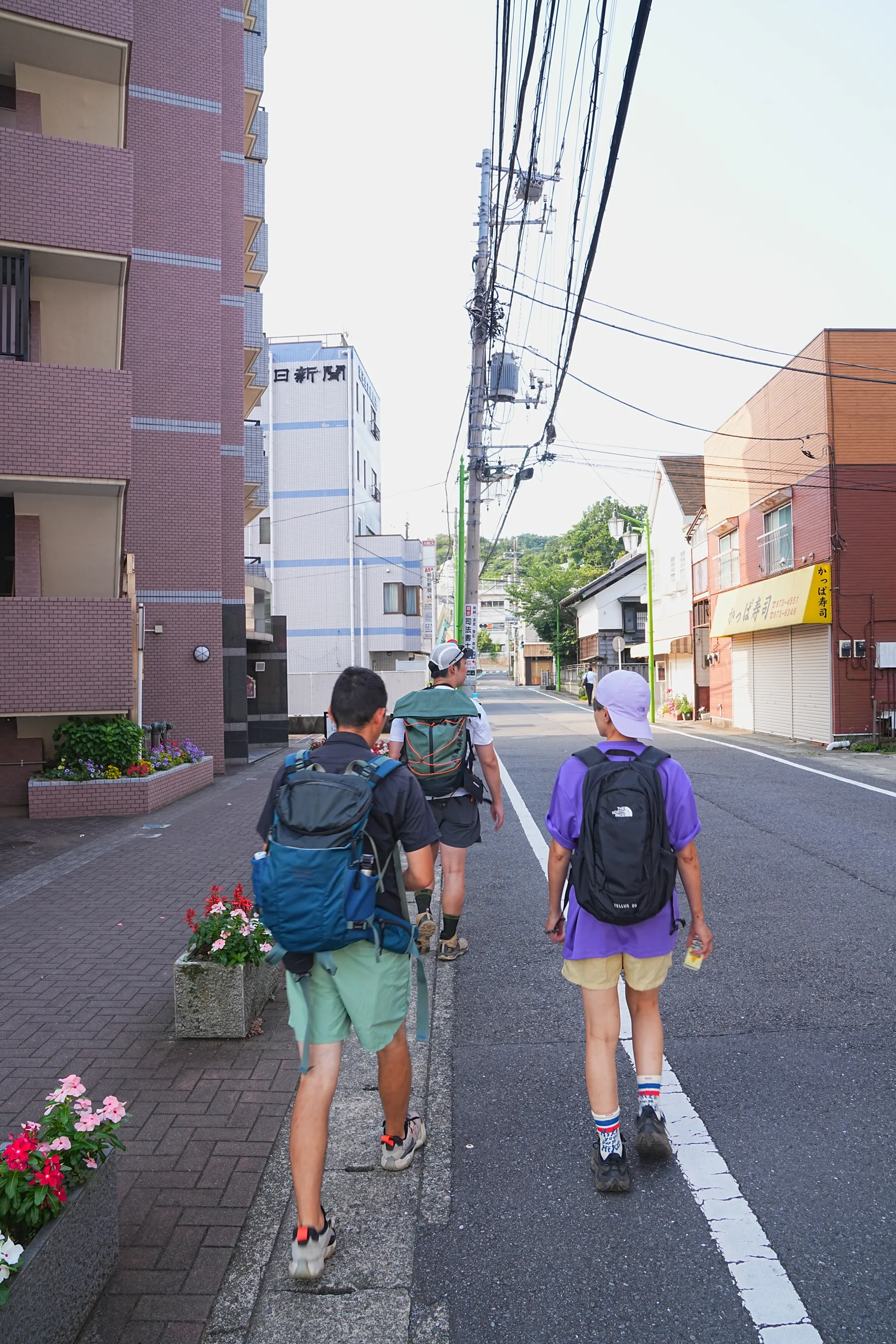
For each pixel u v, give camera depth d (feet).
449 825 17.76
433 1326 7.79
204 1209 9.45
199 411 51.34
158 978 16.63
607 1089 9.73
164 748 44.14
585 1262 8.57
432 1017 14.98
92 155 38.22
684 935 19.03
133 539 50.42
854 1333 7.54
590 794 9.43
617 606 151.64
